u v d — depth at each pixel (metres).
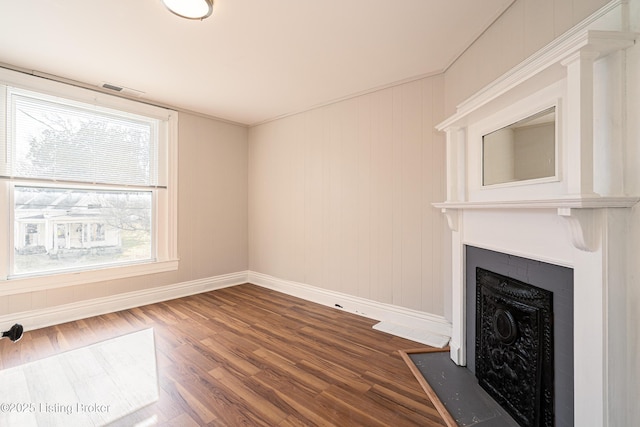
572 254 1.22
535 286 1.46
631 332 1.06
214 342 2.50
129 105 3.25
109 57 2.43
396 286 2.91
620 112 1.05
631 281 1.06
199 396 1.78
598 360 1.09
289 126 3.93
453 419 1.59
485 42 2.00
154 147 3.53
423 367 2.11
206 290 4.02
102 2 1.76
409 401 1.75
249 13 1.86
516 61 1.68
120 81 2.89
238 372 2.04
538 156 1.43
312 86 3.00
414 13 1.86
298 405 1.71
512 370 1.59
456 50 2.28
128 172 3.31
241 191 4.43
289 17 1.90
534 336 1.43
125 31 2.07
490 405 1.70
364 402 1.74
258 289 4.14
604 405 1.08
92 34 2.10
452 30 2.03
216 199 4.11
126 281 3.30
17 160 2.63
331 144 3.45
